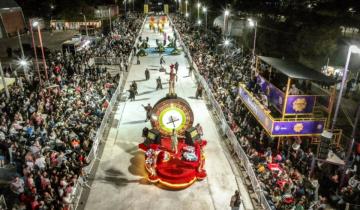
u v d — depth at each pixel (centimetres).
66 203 1459
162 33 7306
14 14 6306
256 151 1989
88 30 6938
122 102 2988
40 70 3666
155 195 1703
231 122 2336
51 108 2403
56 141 1919
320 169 1838
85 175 1753
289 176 1800
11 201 1541
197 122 2586
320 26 4175
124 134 2358
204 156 1975
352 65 3862
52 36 6419
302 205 1516
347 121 2744
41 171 1636
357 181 1683
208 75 3441
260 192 1623
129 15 10662
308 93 2166
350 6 4434
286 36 4612
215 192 1738
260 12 6744
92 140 2028
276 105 2138
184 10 11738
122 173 1883
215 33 6500
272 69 2519
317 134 2025
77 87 2825
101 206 1605
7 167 1723
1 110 2356
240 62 3828
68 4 7669
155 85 3491
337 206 1661
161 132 2069
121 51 4547
